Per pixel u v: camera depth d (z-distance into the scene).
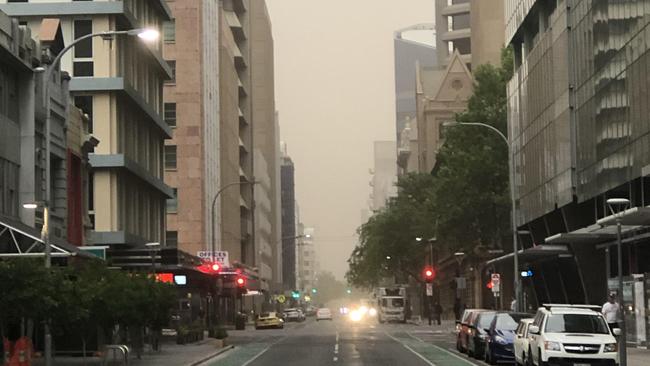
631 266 51.38
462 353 44.12
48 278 27.86
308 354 45.09
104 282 33.53
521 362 31.42
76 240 51.25
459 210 71.06
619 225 28.83
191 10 95.75
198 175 95.06
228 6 140.50
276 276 191.12
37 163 44.66
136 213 68.44
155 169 76.06
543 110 64.56
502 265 75.25
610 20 50.25
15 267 27.19
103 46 62.00
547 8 66.00
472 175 70.94
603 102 51.66
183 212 94.81
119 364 37.28
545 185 64.12
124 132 64.81
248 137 145.50
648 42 44.03
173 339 57.03
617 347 28.55
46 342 28.73
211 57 105.31
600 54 52.00
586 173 54.84
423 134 144.00
